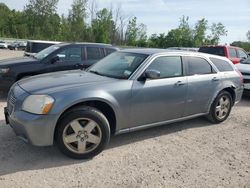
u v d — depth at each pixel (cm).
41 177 383
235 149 502
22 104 417
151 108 502
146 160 444
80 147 431
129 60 525
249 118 696
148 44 6069
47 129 407
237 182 392
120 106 461
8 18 7788
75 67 852
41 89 427
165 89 514
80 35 6153
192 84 559
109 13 5884
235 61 1434
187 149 491
